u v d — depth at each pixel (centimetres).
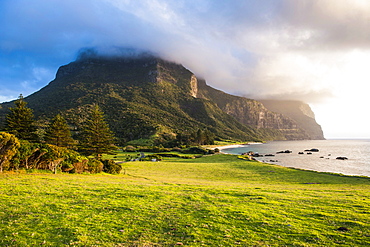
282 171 5812
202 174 5369
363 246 984
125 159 9612
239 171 5881
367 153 15238
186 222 1277
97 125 6500
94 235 1053
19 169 2927
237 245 982
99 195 1873
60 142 6762
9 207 1413
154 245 968
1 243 934
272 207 1655
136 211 1462
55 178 2684
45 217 1273
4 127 5791
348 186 3569
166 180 3766
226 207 1611
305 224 1282
